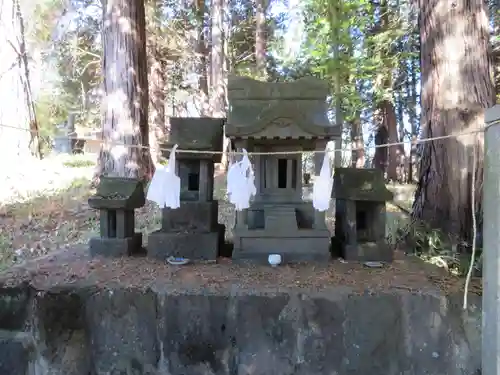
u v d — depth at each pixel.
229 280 2.75
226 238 4.36
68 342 2.58
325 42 6.75
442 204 3.66
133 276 2.83
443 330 2.46
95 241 3.49
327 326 2.48
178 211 3.43
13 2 7.64
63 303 2.58
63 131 17.09
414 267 3.12
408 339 2.48
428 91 3.86
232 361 2.51
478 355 2.43
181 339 2.53
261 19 11.74
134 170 6.65
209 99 13.01
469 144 3.52
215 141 3.42
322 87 3.25
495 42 8.01
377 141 14.50
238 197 3.09
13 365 2.59
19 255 4.29
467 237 3.49
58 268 3.04
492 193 2.02
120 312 2.57
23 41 8.10
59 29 12.73
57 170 8.45
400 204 6.62
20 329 2.63
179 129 3.45
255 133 3.01
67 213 5.92
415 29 9.24
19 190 6.75
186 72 15.16
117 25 6.70
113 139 6.73
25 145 8.00
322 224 3.24
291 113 2.99
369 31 10.36
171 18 13.63
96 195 3.50
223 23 12.02
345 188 3.29
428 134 3.87
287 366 2.49
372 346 2.48
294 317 2.49
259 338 2.50
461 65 3.57
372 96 11.09
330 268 3.05
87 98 16.75
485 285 2.09
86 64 13.85
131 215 3.67
